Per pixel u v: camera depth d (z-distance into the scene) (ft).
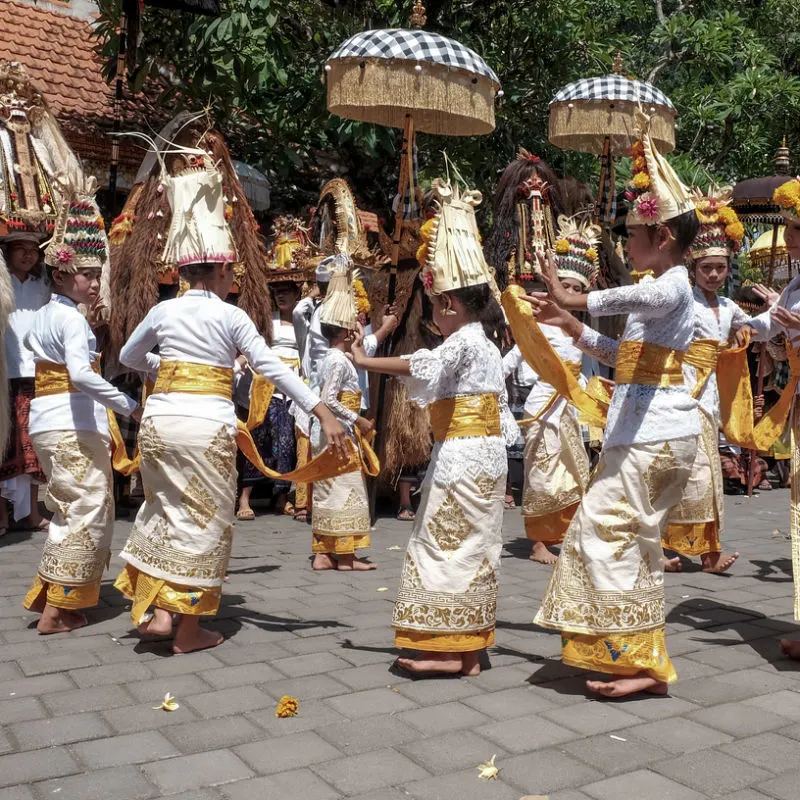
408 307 23.72
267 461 24.85
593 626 11.15
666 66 46.62
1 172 20.40
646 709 11.00
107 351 22.56
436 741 9.97
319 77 34.27
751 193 27.50
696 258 17.31
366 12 36.63
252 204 33.63
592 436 18.65
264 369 12.82
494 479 12.00
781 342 26.76
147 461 12.78
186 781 8.96
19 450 21.17
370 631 14.06
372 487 23.45
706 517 18.10
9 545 20.17
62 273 13.99
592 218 25.58
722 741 10.06
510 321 11.94
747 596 16.71
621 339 11.76
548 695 11.45
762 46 45.47
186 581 12.67
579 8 38.47
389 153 33.71
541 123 38.01
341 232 23.95
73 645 13.23
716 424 18.33
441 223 12.36
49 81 38.11
